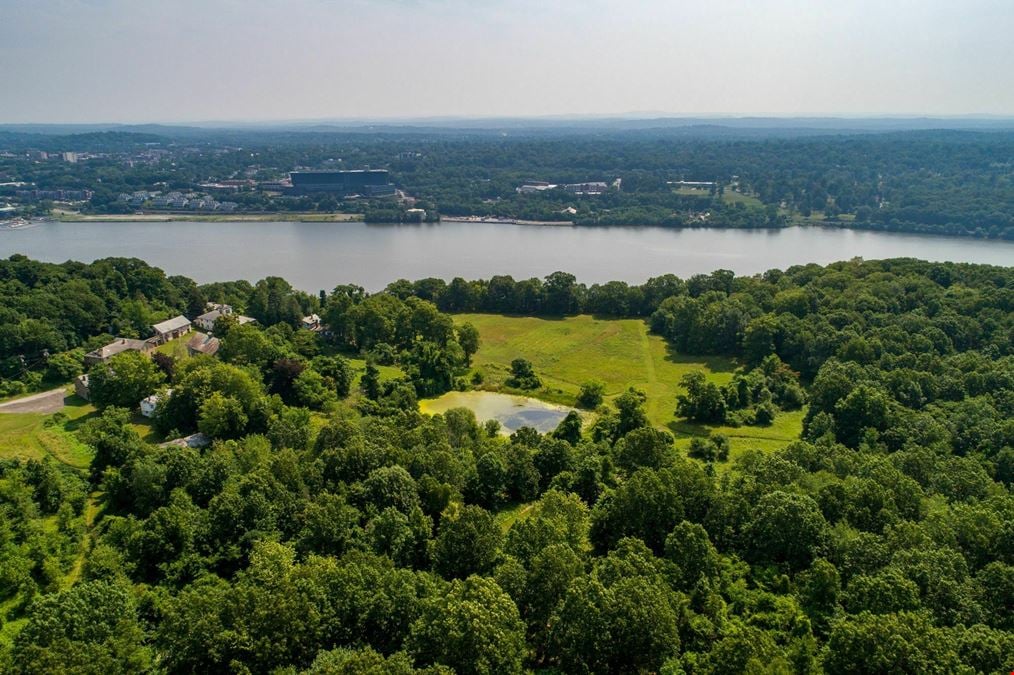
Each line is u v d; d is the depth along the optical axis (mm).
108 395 162125
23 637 73125
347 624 74938
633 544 84750
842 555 86750
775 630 73875
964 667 62969
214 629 70375
